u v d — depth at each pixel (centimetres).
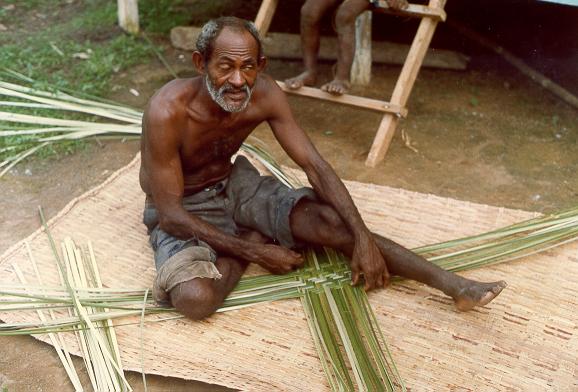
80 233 358
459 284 301
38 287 319
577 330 303
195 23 598
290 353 292
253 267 339
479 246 341
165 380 287
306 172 323
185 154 308
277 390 274
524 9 619
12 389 282
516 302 317
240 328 303
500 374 282
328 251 340
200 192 330
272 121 319
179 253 303
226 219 338
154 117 291
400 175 422
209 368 284
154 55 552
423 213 374
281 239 327
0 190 403
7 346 301
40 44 555
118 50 553
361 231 309
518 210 372
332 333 294
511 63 550
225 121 303
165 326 304
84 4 634
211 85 280
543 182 418
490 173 426
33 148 433
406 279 328
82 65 527
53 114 468
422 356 290
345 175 421
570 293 322
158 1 630
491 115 486
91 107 464
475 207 376
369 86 518
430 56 543
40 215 382
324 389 275
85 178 416
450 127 471
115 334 298
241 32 272
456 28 595
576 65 546
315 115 486
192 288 294
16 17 607
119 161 432
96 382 278
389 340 298
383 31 591
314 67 447
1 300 313
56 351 297
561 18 604
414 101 501
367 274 307
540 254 345
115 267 337
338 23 425
